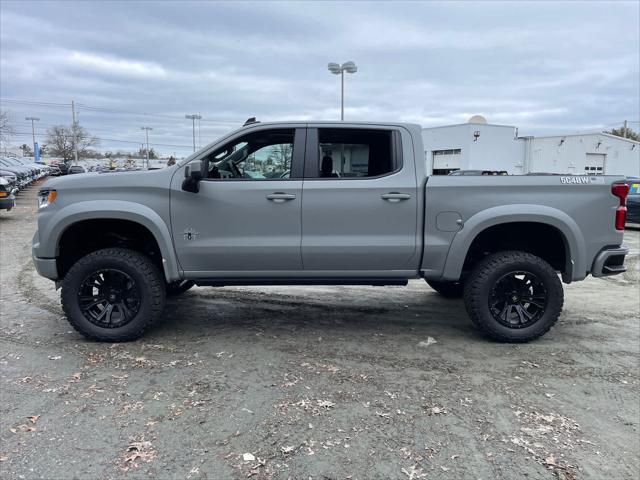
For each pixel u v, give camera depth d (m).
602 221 4.53
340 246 4.43
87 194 4.39
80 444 2.88
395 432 3.06
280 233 4.43
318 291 6.73
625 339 4.86
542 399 3.53
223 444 2.91
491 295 4.54
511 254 4.57
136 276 4.40
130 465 2.69
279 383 3.71
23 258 8.72
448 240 4.48
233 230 4.42
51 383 3.67
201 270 4.51
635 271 8.61
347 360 4.19
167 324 5.13
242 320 5.31
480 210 4.45
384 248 4.45
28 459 2.72
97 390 3.56
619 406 3.46
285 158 4.52
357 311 5.73
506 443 2.96
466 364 4.14
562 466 2.74
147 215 4.34
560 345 4.65
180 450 2.84
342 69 24.98
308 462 2.74
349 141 4.52
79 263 4.39
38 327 4.95
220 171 4.55
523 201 4.46
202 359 4.16
